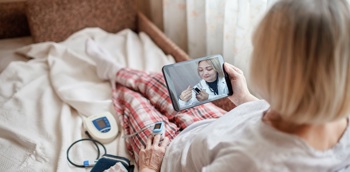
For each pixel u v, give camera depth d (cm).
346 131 60
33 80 139
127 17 190
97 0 176
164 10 180
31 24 167
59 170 93
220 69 95
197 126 94
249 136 56
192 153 72
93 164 98
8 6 174
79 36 177
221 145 60
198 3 155
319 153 54
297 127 53
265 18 51
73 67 149
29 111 121
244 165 53
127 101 122
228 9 133
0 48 171
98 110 121
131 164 98
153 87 124
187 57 145
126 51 165
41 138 108
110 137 108
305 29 46
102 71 141
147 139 97
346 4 48
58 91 129
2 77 140
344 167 64
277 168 51
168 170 83
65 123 113
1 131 110
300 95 48
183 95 92
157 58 158
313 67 46
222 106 123
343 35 46
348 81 48
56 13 168
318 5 47
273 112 57
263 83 52
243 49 130
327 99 47
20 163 99
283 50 48
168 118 113
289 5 48
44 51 160
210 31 150
